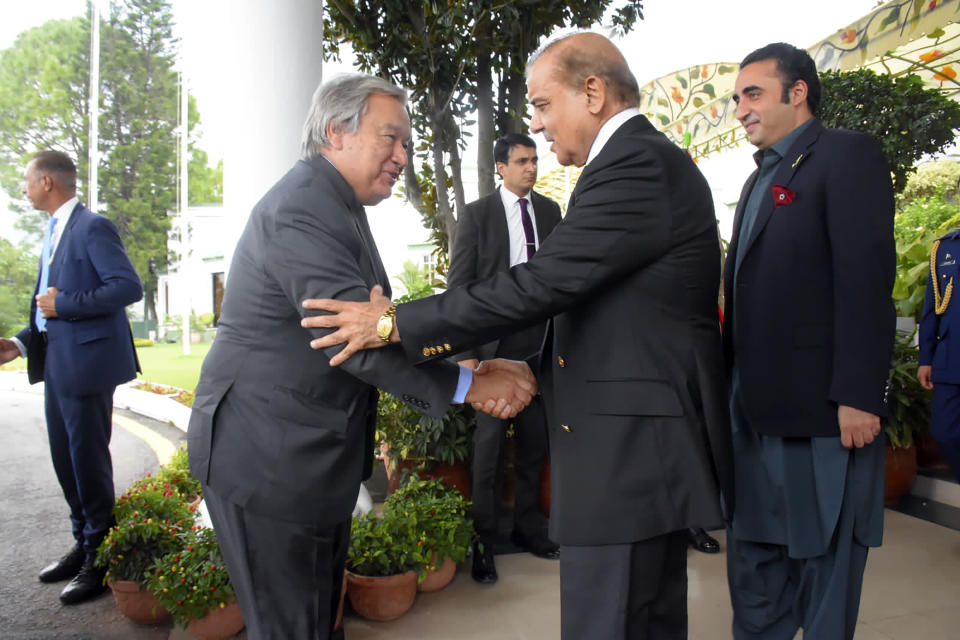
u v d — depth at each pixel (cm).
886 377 167
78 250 271
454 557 256
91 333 265
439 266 430
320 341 142
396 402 342
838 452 177
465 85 359
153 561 243
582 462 139
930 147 499
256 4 268
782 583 200
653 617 142
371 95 159
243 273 154
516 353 304
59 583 286
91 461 266
